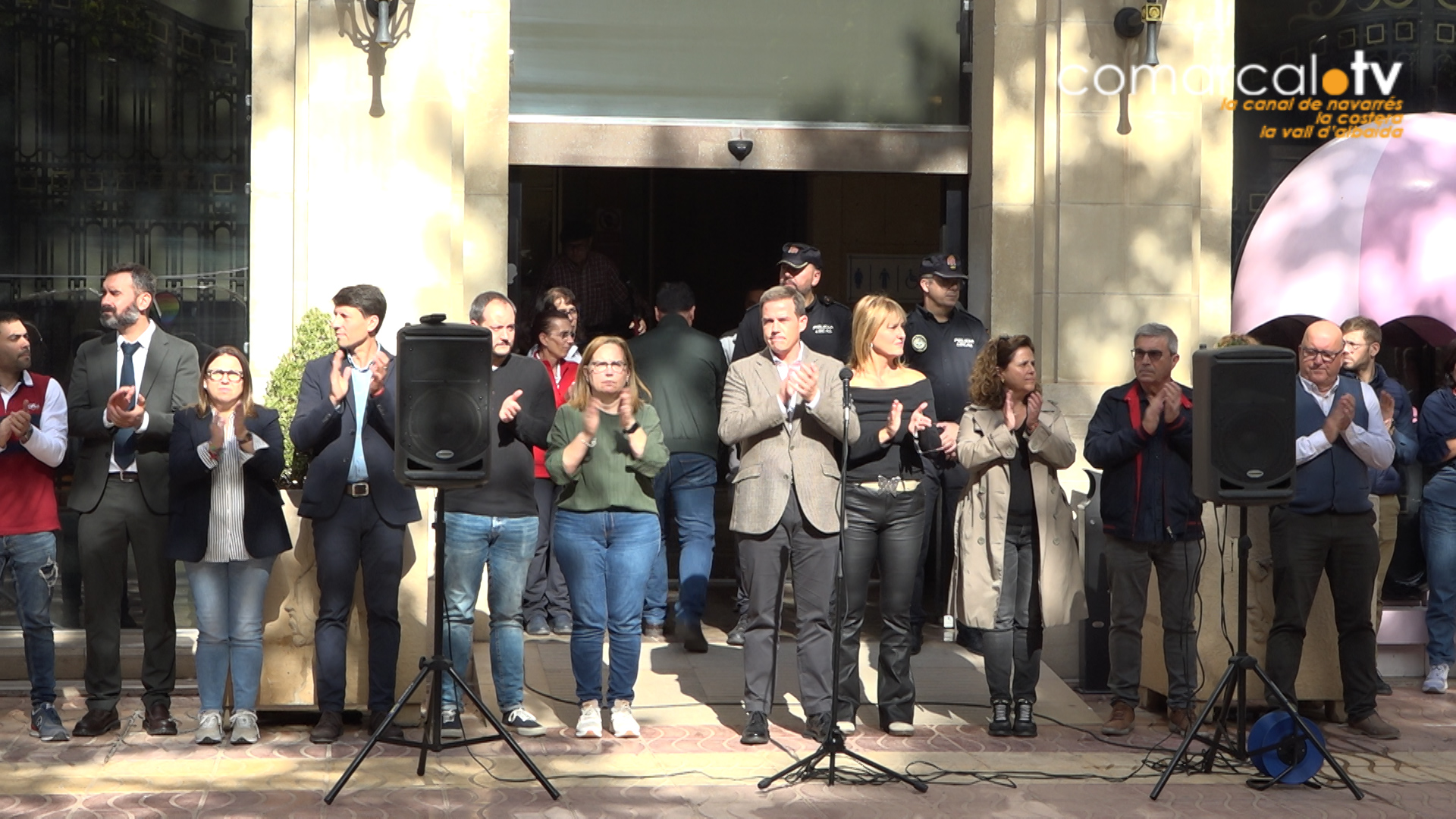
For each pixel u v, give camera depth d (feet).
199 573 19.06
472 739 17.83
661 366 24.58
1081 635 22.97
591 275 28.99
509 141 24.77
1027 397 19.77
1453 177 24.20
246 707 19.20
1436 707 22.58
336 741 19.25
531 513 19.69
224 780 17.52
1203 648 21.31
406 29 22.99
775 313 19.36
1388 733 20.63
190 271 23.58
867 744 19.77
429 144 23.04
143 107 23.48
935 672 23.39
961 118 26.05
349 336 18.89
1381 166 24.40
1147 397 20.21
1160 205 25.08
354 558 19.22
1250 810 17.13
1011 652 20.30
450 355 17.26
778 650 24.49
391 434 19.20
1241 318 25.13
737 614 27.25
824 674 19.45
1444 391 23.73
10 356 19.26
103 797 16.78
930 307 24.21
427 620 20.85
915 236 35.81
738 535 19.70
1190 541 20.18
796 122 25.53
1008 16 25.21
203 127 23.59
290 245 23.21
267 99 23.16
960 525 20.22
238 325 23.63
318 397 18.95
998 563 19.84
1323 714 21.75
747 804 16.99
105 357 19.57
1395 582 25.03
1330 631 21.36
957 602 20.20
